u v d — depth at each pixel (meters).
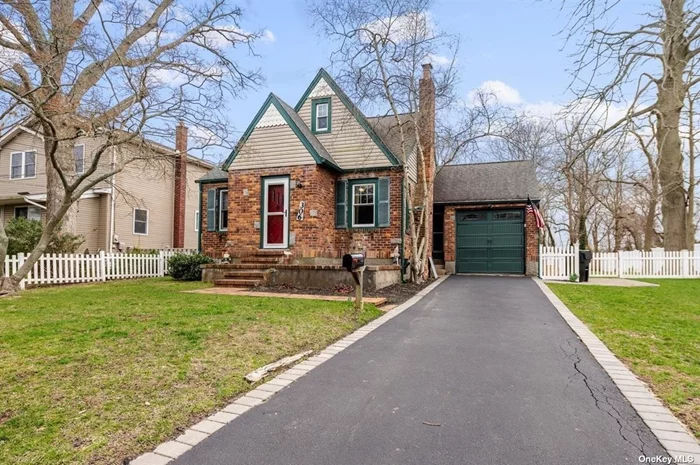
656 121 9.52
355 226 14.18
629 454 2.76
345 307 7.66
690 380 4.07
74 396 3.52
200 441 2.92
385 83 12.52
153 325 5.95
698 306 8.18
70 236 13.69
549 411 3.41
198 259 13.57
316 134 14.77
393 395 3.76
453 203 16.52
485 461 2.67
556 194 26.88
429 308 8.20
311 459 2.70
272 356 4.84
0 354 4.52
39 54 9.51
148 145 10.84
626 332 6.01
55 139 8.77
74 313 6.86
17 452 2.66
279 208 13.60
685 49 7.60
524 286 11.72
